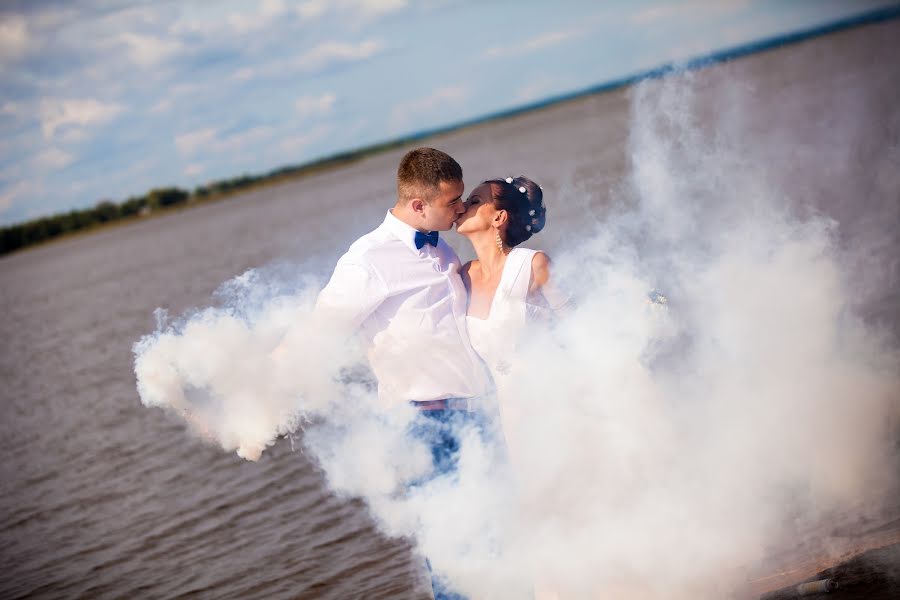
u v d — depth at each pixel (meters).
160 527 6.25
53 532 6.75
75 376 13.76
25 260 102.12
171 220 127.06
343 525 5.31
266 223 46.78
